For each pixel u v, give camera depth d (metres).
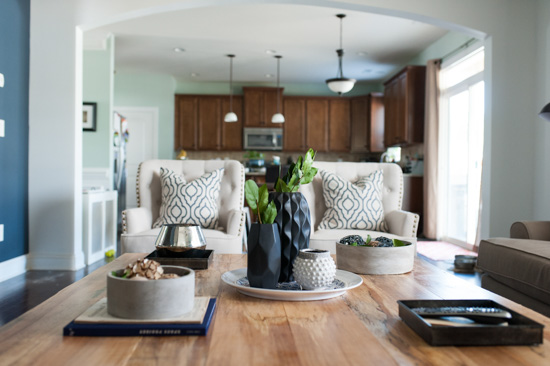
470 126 5.53
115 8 3.87
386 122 7.61
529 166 3.99
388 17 5.46
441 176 6.19
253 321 1.01
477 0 4.05
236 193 3.21
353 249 1.55
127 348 0.83
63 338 0.88
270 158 9.47
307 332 0.94
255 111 8.92
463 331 0.87
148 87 8.80
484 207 4.10
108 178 5.35
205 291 1.29
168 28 5.82
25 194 3.79
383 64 7.77
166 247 1.67
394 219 2.97
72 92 3.81
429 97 6.11
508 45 4.02
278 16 5.44
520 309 1.13
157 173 3.26
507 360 0.80
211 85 9.30
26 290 3.12
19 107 3.68
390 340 0.90
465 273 3.92
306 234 1.39
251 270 1.25
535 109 3.99
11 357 0.79
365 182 3.14
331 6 4.11
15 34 3.61
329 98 9.16
